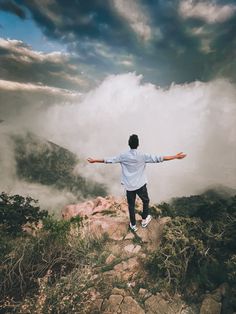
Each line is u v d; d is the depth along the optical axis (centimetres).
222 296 456
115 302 434
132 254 548
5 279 441
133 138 502
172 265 489
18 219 667
